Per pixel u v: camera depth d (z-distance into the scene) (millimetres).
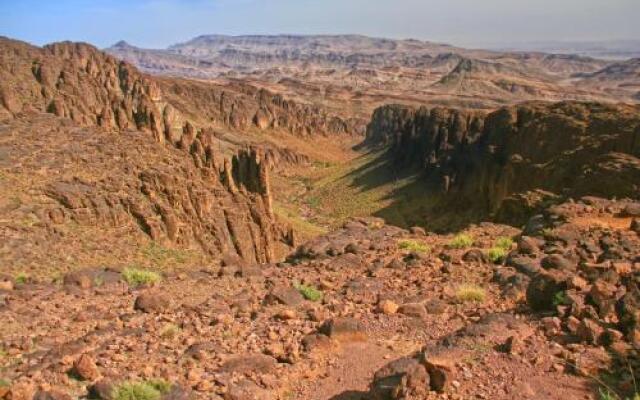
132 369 10812
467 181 98688
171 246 44188
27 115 61938
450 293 14984
